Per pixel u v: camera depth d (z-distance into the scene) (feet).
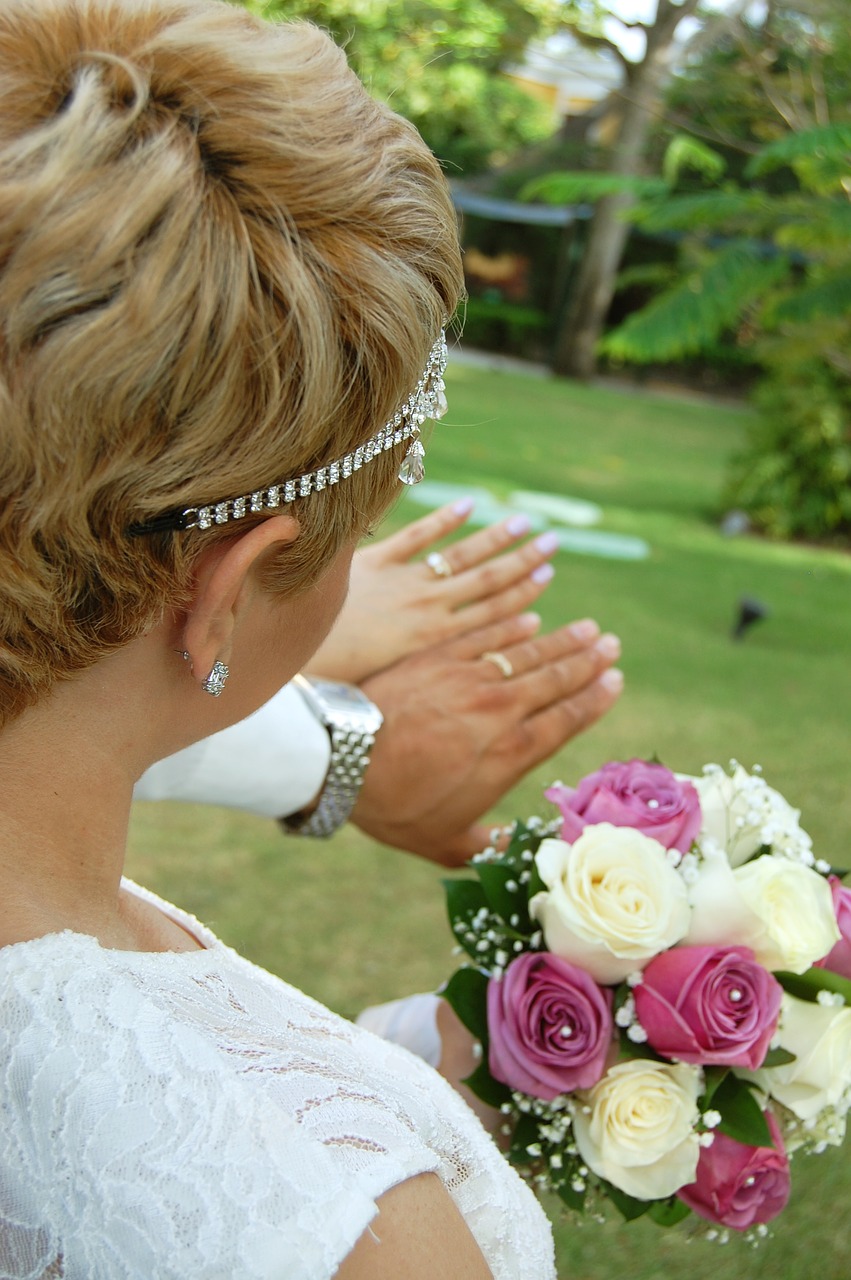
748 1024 3.39
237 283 1.87
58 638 2.02
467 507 5.22
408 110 39.70
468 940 3.92
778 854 3.85
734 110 16.71
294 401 2.00
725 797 3.94
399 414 2.32
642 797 3.83
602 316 55.01
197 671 2.20
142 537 2.02
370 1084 2.34
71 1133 1.89
